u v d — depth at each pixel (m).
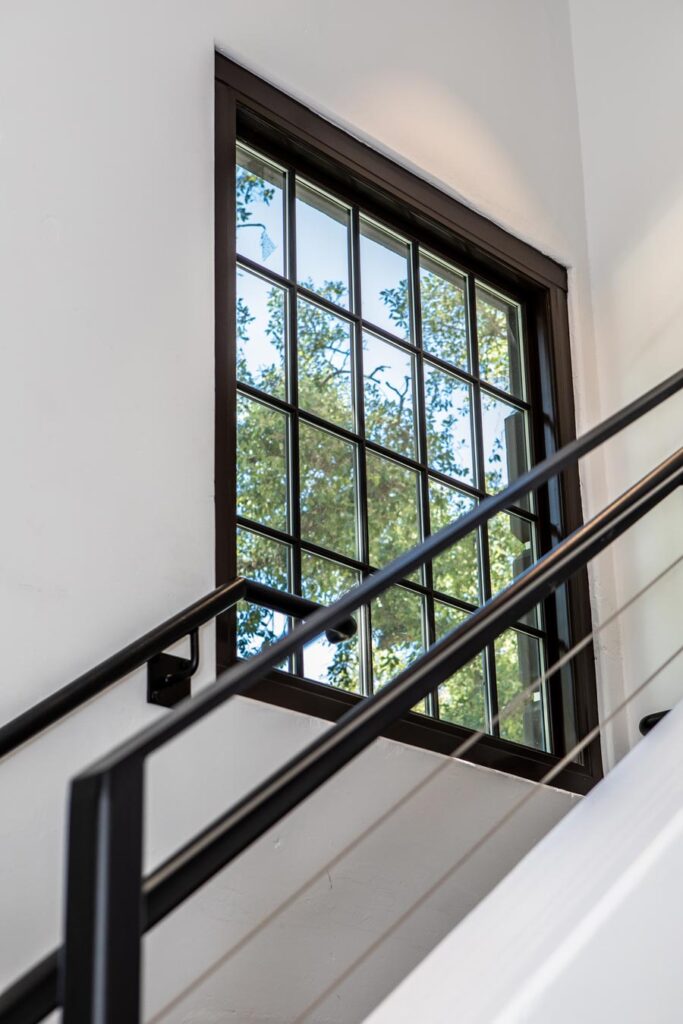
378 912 2.43
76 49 2.46
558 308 3.51
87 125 2.43
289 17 2.96
